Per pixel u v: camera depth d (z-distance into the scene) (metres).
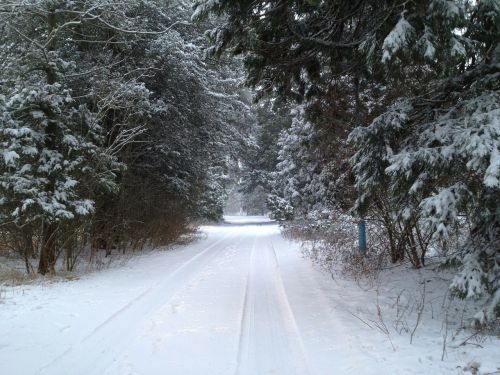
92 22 12.09
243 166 36.28
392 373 4.06
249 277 9.53
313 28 6.89
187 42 15.07
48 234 10.14
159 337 5.30
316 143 10.69
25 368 4.32
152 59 13.52
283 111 10.38
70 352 4.79
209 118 16.19
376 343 4.92
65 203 9.73
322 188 15.95
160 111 13.58
